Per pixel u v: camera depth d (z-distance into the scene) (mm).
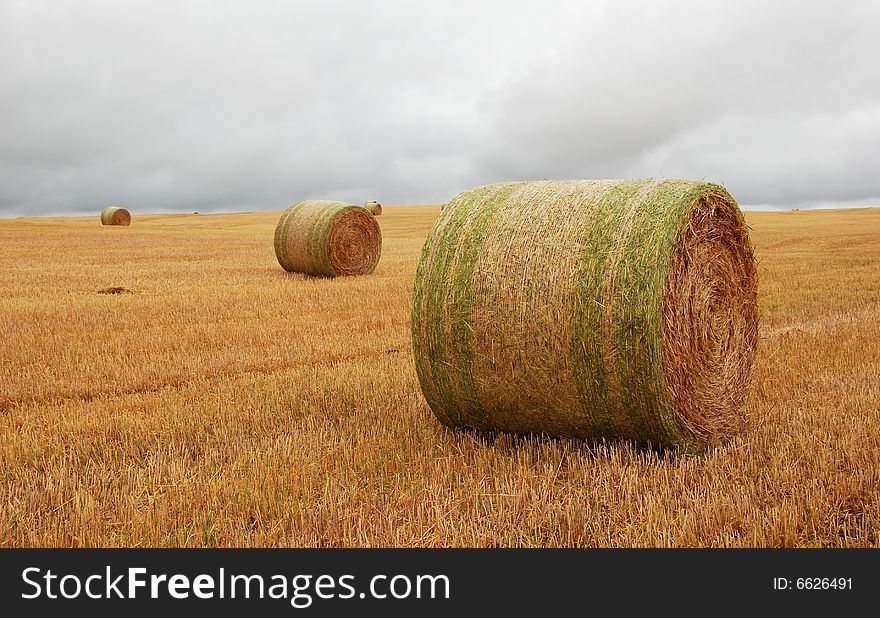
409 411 7562
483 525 4840
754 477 5555
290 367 9961
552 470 5680
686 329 6102
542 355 6043
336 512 5020
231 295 16281
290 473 5719
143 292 17031
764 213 73438
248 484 5508
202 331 12297
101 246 33406
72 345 11188
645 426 5941
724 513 4852
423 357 6750
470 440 6664
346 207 20078
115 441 6793
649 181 6375
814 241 33938
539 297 6008
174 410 7668
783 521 4676
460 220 6629
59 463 6152
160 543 4684
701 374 6363
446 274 6500
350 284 18250
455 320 6410
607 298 5773
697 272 6328
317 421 7266
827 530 4734
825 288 16875
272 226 54281
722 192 6602
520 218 6344
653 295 5660
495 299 6195
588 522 4844
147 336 11891
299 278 19938
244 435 6863
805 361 9180
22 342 11359
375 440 6566
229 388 8664
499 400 6430
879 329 11211
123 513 5035
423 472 5855
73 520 4895
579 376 5953
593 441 6254
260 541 4672
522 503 5102
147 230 46875
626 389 5836
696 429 6305
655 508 4922
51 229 45875
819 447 5914
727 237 6816
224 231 46438
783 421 6926
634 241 5820
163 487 5512
